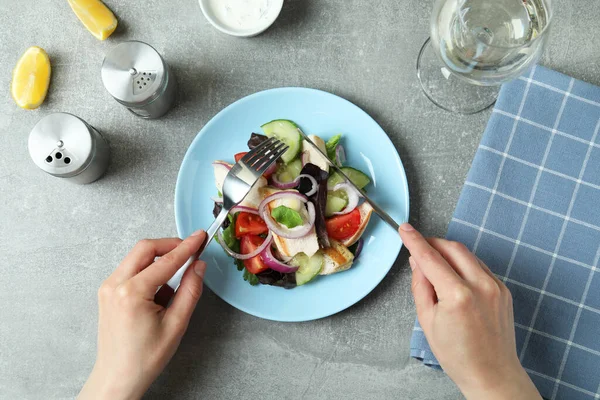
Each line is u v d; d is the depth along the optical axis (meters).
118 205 1.22
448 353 0.99
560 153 1.14
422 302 1.01
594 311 1.12
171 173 1.22
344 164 1.17
